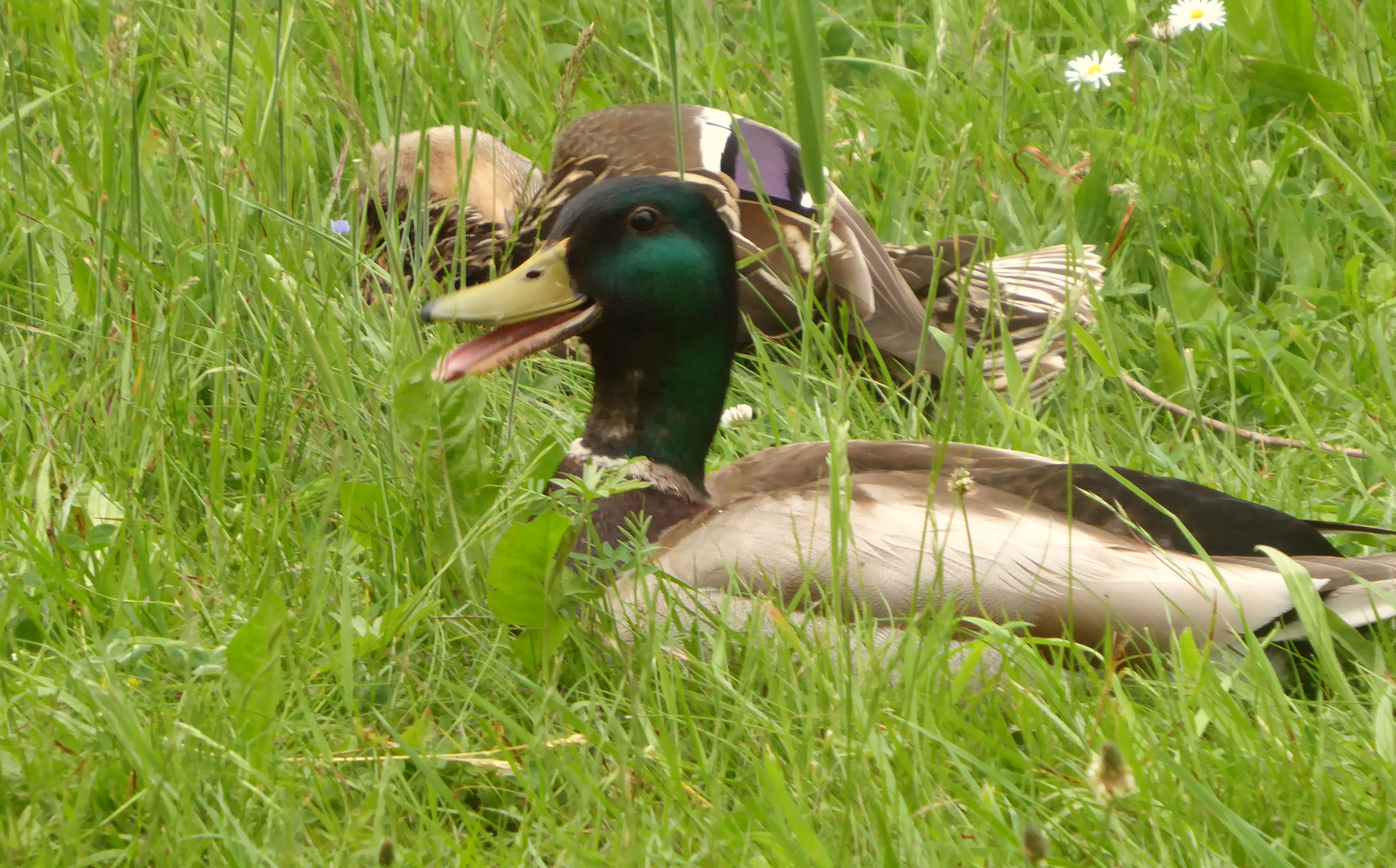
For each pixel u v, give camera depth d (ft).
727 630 19.11
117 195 27.53
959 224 34.14
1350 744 18.07
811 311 28.17
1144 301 32.71
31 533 20.27
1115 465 25.89
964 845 15.98
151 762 16.19
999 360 29.86
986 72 38.14
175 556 21.04
